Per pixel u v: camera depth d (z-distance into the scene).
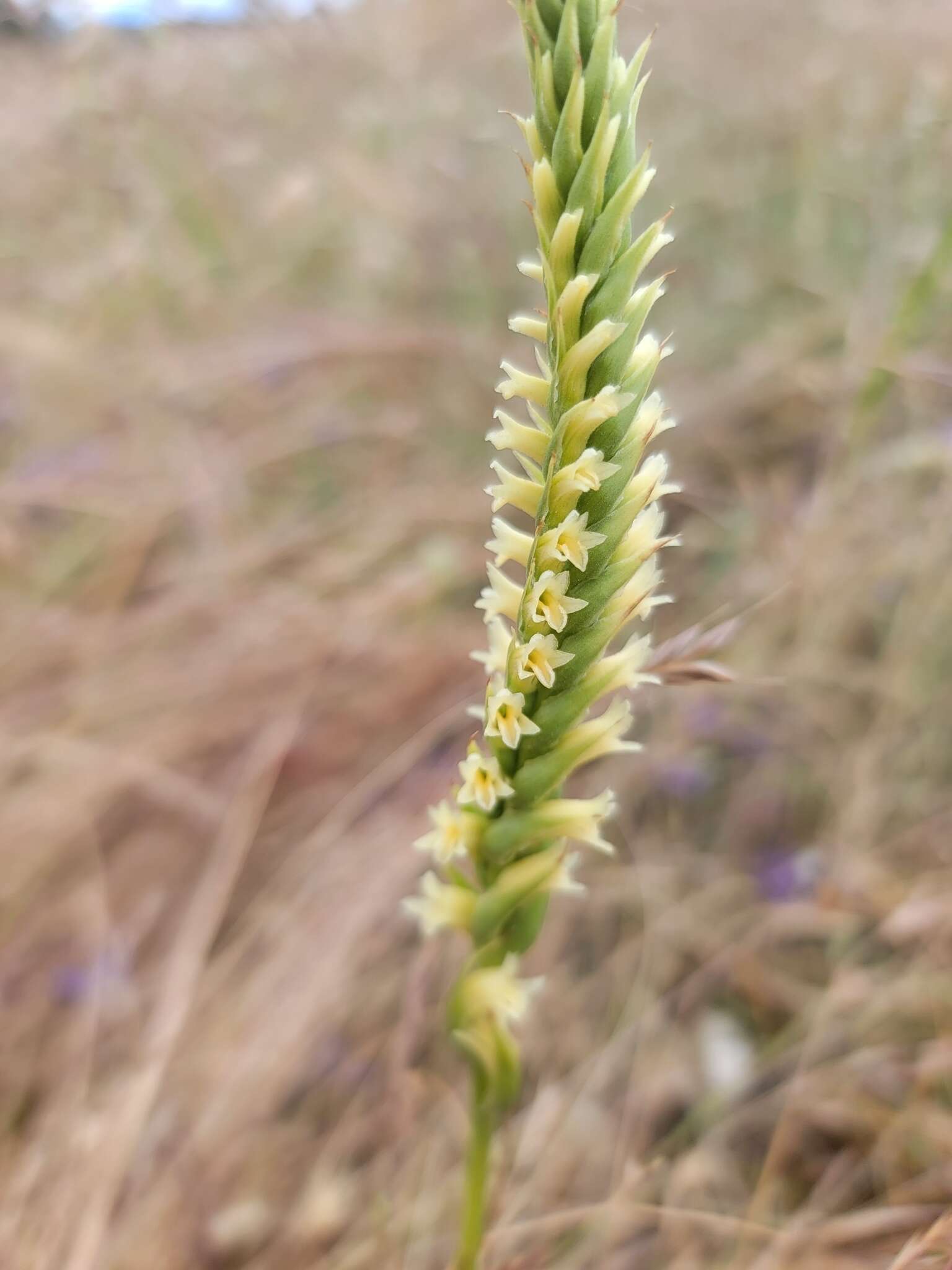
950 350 0.25
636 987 0.19
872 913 0.20
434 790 0.21
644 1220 0.16
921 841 0.21
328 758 0.23
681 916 0.20
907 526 0.24
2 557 0.27
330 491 0.30
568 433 0.06
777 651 0.24
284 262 0.37
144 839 0.22
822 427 0.28
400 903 0.20
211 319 0.35
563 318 0.06
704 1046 0.18
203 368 0.32
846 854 0.21
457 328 0.33
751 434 0.28
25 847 0.21
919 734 0.22
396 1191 0.16
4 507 0.28
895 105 0.35
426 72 0.42
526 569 0.07
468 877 0.08
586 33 0.06
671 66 0.41
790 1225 0.16
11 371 0.33
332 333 0.32
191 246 0.37
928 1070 0.17
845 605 0.24
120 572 0.28
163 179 0.38
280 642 0.25
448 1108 0.17
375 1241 0.14
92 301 0.35
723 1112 0.18
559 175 0.06
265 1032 0.18
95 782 0.22
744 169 0.35
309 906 0.20
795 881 0.21
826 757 0.22
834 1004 0.18
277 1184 0.17
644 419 0.07
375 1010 0.19
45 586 0.27
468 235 0.35
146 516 0.28
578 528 0.07
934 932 0.19
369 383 0.33
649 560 0.07
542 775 0.07
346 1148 0.17
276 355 0.31
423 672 0.24
